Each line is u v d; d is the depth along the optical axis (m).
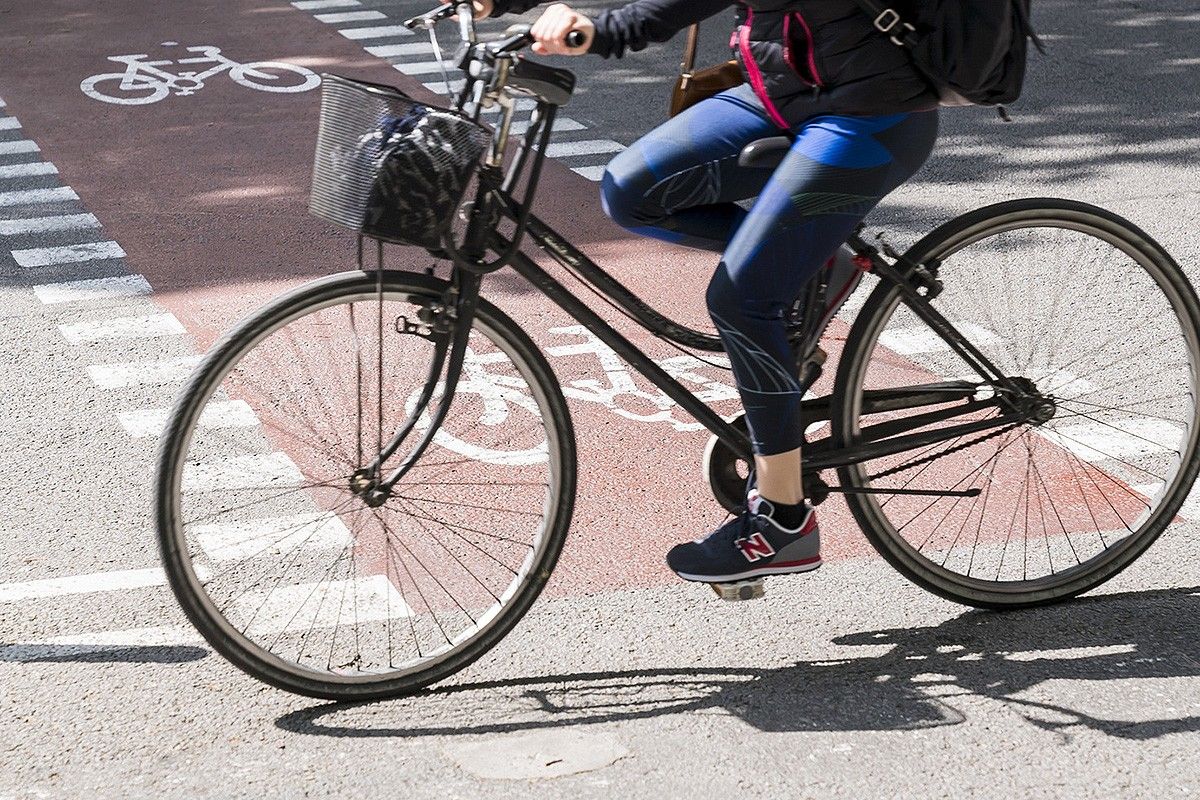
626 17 3.52
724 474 4.11
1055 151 9.22
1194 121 9.82
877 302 4.10
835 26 3.52
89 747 3.62
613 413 5.64
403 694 3.88
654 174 3.78
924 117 3.70
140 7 13.90
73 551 4.62
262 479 4.89
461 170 3.32
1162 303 6.00
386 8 13.84
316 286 3.62
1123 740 3.66
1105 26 12.48
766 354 3.77
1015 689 3.89
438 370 3.79
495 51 3.42
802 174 3.61
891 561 4.25
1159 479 5.05
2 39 12.59
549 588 4.42
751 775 3.51
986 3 3.46
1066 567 4.47
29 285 6.98
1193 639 4.14
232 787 3.47
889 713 3.78
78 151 9.32
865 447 4.14
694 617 4.27
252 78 11.30
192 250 7.49
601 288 3.86
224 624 3.71
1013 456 5.19
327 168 3.34
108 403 5.72
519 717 3.77
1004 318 5.64
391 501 4.55
